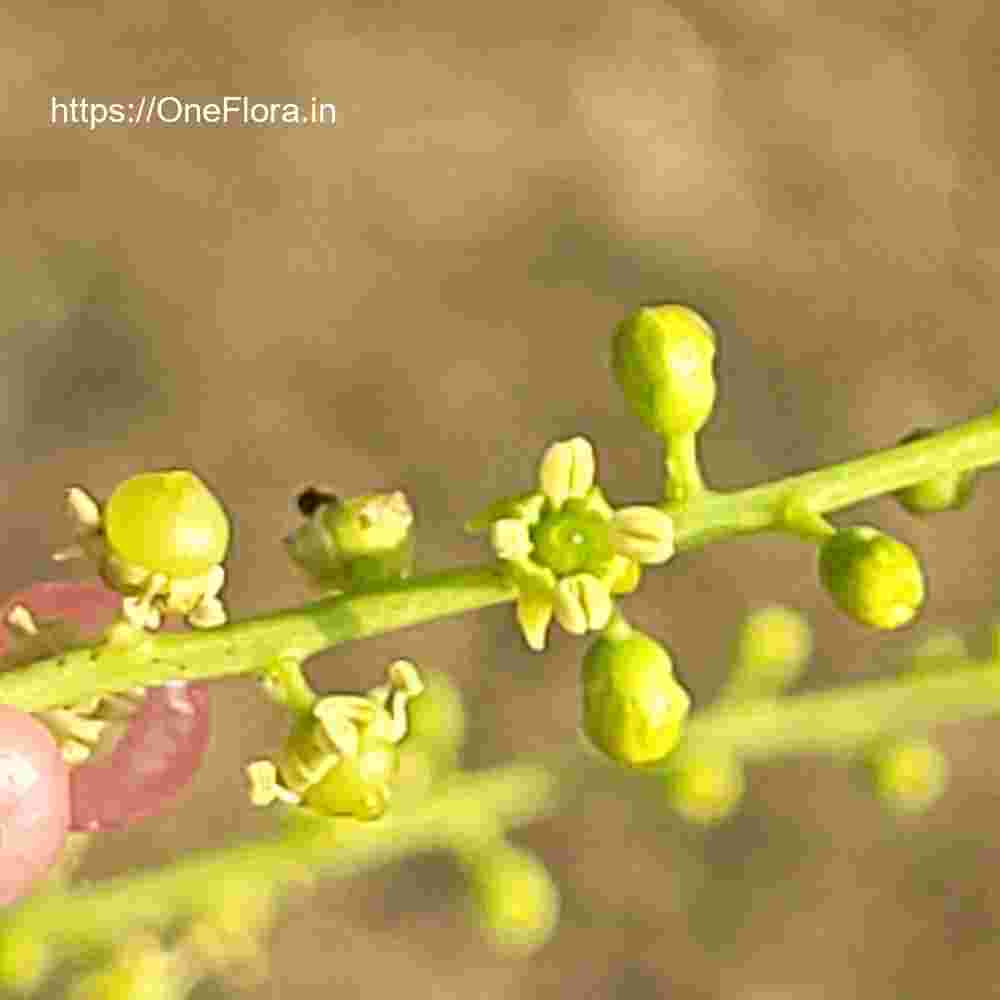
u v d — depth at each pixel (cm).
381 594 7
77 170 19
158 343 19
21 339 19
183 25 20
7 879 7
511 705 18
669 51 21
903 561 7
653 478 19
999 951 19
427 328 20
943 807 19
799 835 19
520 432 20
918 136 21
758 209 21
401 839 9
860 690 9
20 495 18
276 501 19
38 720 7
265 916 9
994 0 21
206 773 16
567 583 7
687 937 18
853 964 19
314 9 20
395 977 18
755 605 19
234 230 20
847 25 21
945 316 21
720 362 20
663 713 7
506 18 21
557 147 20
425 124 20
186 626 7
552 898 9
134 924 9
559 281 20
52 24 20
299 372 19
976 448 7
